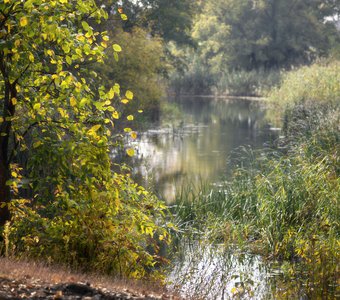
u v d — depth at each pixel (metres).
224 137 32.28
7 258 8.63
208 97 69.12
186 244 13.59
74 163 9.73
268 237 13.06
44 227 9.96
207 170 22.48
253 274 11.67
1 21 9.47
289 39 81.31
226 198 15.42
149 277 10.29
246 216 14.29
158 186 19.53
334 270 10.83
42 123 9.99
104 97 9.43
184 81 75.44
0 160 10.14
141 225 9.95
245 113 47.03
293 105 35.22
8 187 10.21
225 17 83.69
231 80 73.00
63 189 9.79
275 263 12.27
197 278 11.41
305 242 12.08
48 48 9.98
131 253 9.84
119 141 9.93
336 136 19.64
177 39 51.44
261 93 68.44
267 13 82.06
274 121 40.09
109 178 9.60
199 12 56.94
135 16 44.94
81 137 9.42
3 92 10.49
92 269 9.52
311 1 83.81
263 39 80.94
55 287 7.07
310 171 15.00
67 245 9.62
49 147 9.45
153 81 37.88
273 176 15.98
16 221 10.01
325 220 12.90
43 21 8.97
